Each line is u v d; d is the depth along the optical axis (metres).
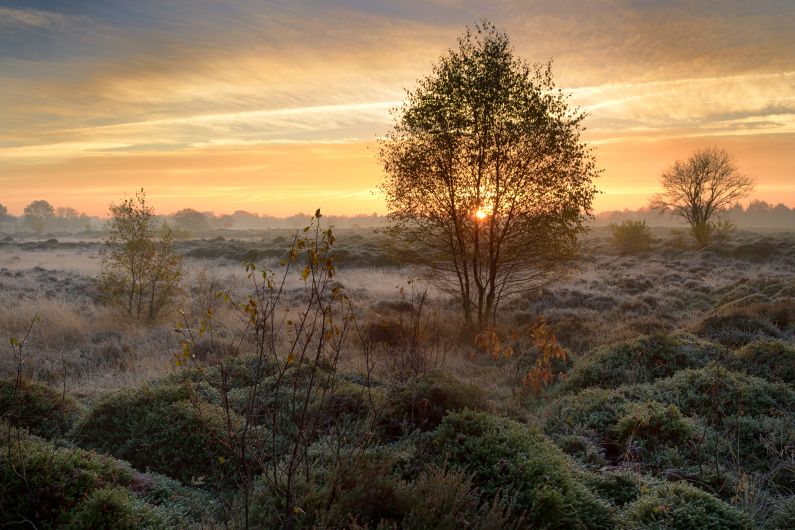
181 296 19.45
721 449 6.93
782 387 8.62
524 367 12.35
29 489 4.17
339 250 38.88
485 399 7.86
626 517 4.94
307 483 4.57
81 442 6.38
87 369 11.50
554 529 4.55
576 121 15.33
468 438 5.70
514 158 15.59
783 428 7.27
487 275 17.09
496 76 15.13
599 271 36.22
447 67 15.72
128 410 6.69
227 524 4.29
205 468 5.76
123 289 17.08
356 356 11.49
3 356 11.52
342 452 5.47
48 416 6.89
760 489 5.78
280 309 17.27
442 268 17.59
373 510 4.45
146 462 5.89
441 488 4.54
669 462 6.52
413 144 16.20
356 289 24.80
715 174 46.00
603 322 17.33
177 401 6.81
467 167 15.80
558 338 15.55
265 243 54.81
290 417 6.52
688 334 12.38
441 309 19.77
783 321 14.08
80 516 4.05
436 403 7.21
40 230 175.12
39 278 26.17
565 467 5.53
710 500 5.08
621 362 10.59
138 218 17.12
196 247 51.44
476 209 16.00
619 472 6.05
